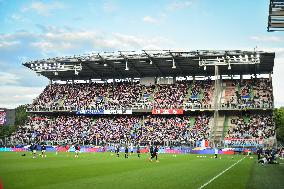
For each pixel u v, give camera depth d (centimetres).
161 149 7450
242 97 8381
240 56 7350
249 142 7194
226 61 7581
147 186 2027
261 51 7200
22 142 8625
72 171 2989
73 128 8869
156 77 9500
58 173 2802
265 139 7281
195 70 8819
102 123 8844
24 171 2948
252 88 8612
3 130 11756
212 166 3731
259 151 4991
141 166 3644
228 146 7281
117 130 8500
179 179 2417
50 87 10275
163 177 2547
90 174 2739
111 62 8419
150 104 8825
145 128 8369
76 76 9925
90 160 4581
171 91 9112
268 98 8194
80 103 9412
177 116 8588
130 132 8362
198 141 7531
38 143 8456
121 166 3619
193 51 7306
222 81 9031
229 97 8462
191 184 2134
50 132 8912
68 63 8644
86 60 8288
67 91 9975
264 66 8244
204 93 8788
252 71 8688
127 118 8862
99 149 7712
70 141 8438
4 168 3228
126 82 9806
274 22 2969
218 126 8038
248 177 2598
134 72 9312
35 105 9738
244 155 6550
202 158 5381
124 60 8112
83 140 8412
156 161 4512
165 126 8312
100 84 9969
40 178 2423
